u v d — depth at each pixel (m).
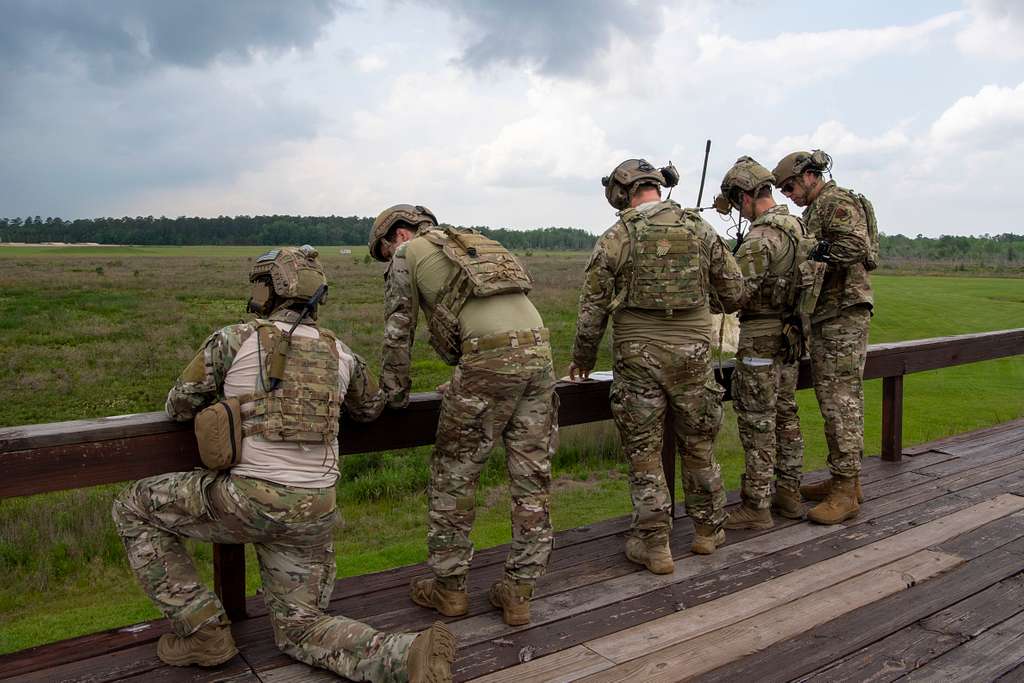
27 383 15.12
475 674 2.25
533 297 31.31
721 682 2.23
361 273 54.56
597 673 2.27
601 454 8.62
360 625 2.19
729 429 9.77
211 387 2.16
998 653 2.41
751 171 3.43
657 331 2.86
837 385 3.62
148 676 2.21
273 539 2.16
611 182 3.06
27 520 6.65
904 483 4.32
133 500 2.20
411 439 2.84
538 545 2.54
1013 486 4.25
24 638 4.55
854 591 2.87
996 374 14.09
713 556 3.22
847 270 3.53
